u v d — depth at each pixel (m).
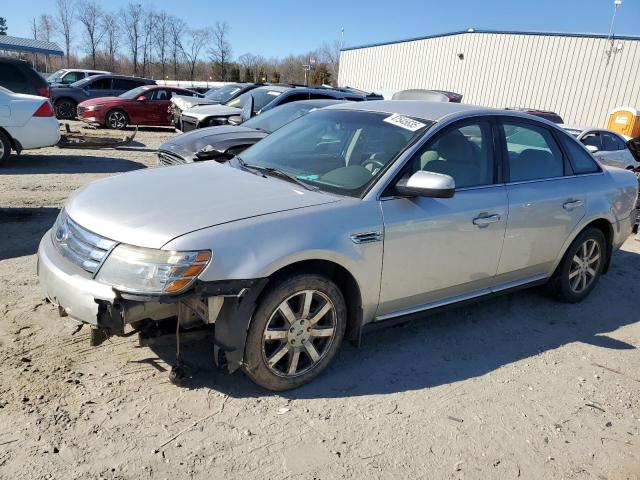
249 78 66.44
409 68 32.66
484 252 3.95
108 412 2.89
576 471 2.81
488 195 3.93
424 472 2.69
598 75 25.30
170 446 2.69
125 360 3.39
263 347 3.04
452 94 13.16
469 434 3.01
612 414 3.33
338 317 3.32
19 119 9.64
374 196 3.38
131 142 14.55
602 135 12.53
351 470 2.65
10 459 2.50
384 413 3.11
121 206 3.09
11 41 42.28
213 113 10.54
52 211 6.71
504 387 3.50
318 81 63.81
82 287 2.79
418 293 3.68
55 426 2.74
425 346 3.95
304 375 3.26
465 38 29.14
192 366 3.37
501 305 4.82
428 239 3.56
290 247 2.95
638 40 24.05
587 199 4.66
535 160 4.41
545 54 26.61
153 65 62.91
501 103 28.39
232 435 2.81
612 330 4.52
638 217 7.61
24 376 3.12
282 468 2.62
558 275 4.79
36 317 3.81
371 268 3.32
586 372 3.79
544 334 4.34
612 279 5.87
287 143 4.21
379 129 3.90
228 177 3.65
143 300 2.70
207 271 2.76
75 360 3.34
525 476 2.74
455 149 3.85
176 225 2.85
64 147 12.52
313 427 2.94
